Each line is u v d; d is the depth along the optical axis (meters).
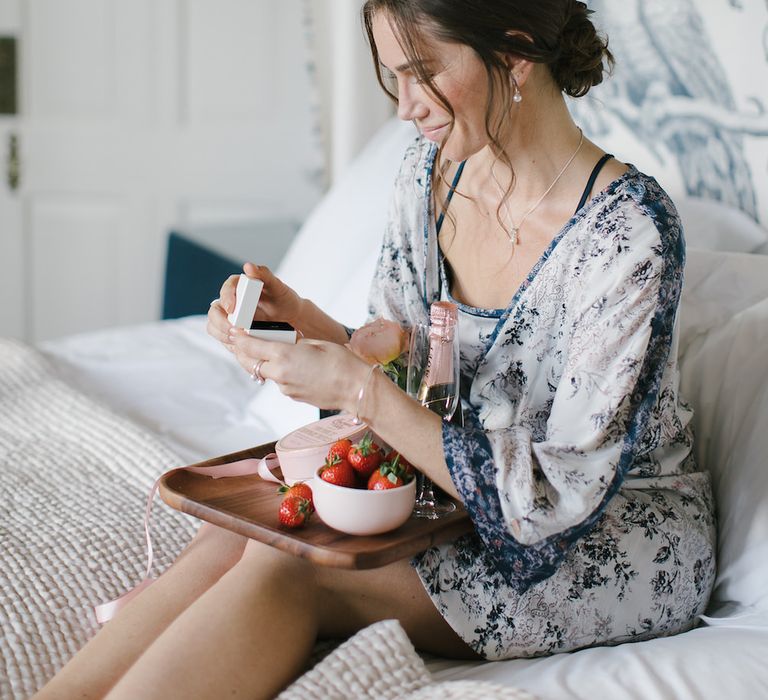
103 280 3.44
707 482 1.30
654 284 1.09
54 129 3.33
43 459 1.55
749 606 1.25
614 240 1.12
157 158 3.35
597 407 1.08
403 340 1.25
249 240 2.85
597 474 1.05
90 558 1.25
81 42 3.29
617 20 1.90
